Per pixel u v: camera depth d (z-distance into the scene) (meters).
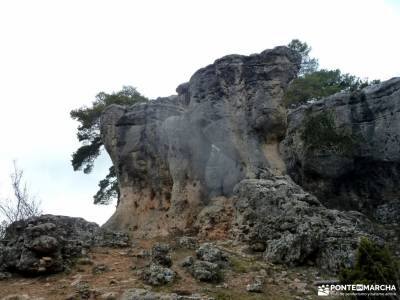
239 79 15.73
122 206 16.55
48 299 8.99
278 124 15.38
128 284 9.61
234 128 15.38
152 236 14.68
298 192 13.37
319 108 19.31
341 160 18.14
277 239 11.85
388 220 16.73
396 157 17.47
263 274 10.37
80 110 27.06
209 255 10.91
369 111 18.45
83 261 11.16
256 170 14.65
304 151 18.69
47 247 10.55
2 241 11.91
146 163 16.78
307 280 10.16
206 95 15.80
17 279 10.37
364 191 18.16
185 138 15.71
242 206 13.36
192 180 15.38
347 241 10.86
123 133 17.39
